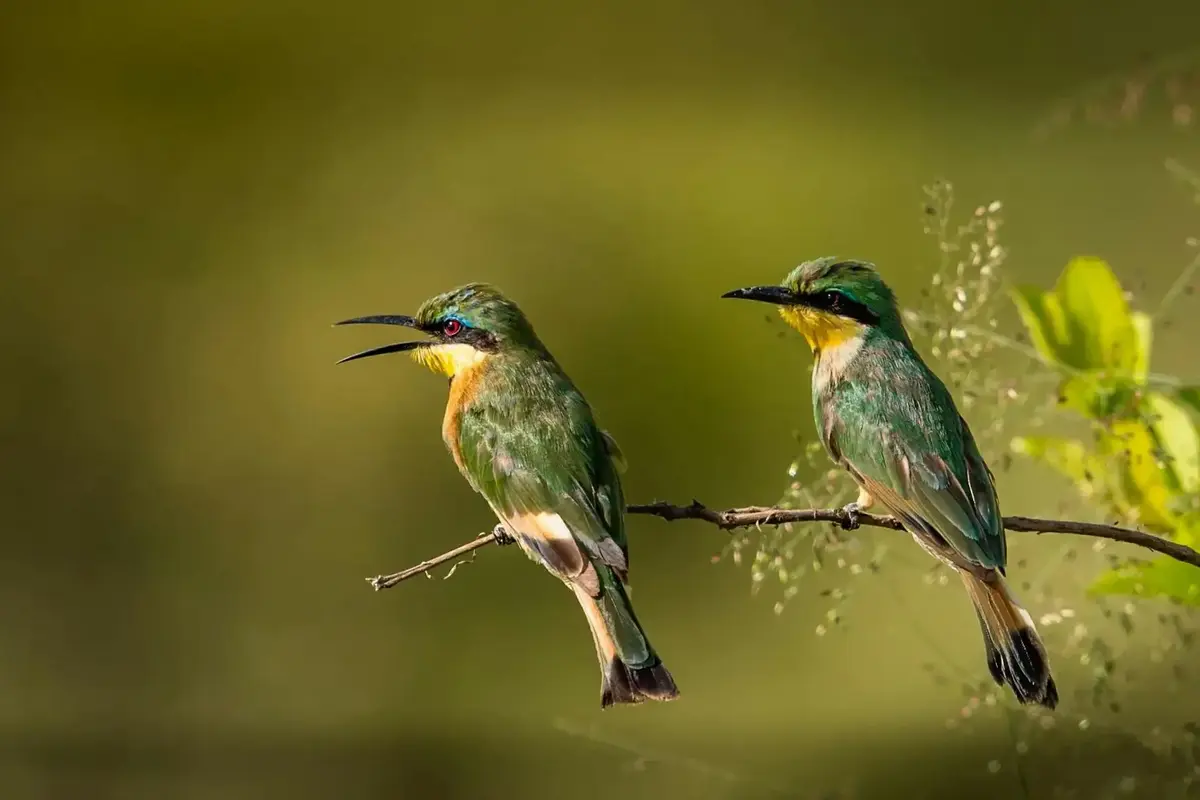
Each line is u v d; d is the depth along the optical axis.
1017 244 14.29
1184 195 14.12
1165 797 6.30
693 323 14.92
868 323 7.43
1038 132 7.55
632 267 15.47
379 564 13.70
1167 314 9.69
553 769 11.27
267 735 12.12
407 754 11.69
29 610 13.48
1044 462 6.22
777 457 14.00
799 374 14.42
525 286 15.47
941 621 10.29
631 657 6.19
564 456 6.87
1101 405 5.89
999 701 6.73
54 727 12.30
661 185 16.45
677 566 13.19
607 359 14.77
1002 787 9.29
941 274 6.31
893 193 15.79
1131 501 5.88
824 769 10.12
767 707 11.02
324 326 15.26
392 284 15.66
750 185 16.14
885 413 7.06
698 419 14.34
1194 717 6.36
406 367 14.82
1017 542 7.67
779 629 11.55
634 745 11.04
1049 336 6.01
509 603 13.30
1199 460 5.90
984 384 6.27
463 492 14.09
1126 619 5.84
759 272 15.29
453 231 16.02
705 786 10.40
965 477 6.81
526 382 7.23
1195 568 5.39
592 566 6.48
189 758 11.89
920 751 9.82
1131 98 7.21
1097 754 6.66
